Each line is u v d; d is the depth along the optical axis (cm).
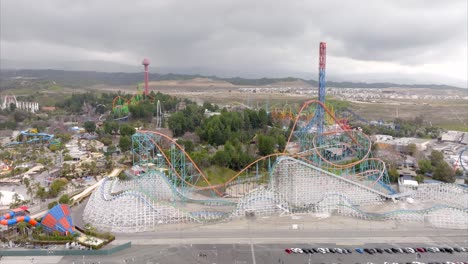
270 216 19575
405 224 18800
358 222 18938
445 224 18588
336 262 14838
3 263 14475
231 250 15725
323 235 17350
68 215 17238
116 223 17575
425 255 15612
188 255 15250
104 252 15275
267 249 15875
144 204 18050
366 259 15138
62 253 15225
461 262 14962
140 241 16538
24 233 16850
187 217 18725
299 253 15538
